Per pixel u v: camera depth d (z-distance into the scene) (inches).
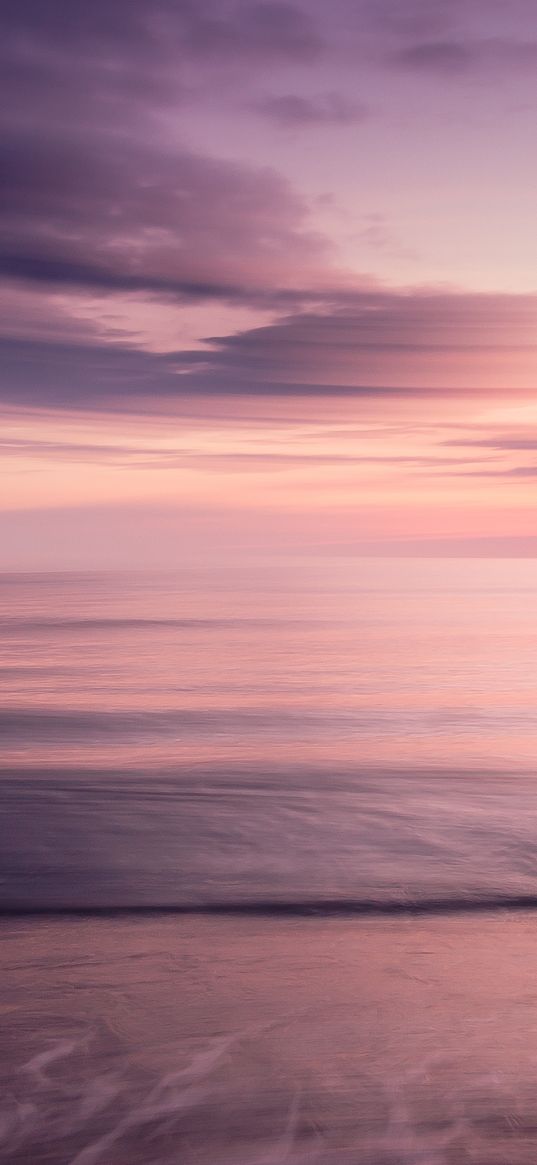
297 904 161.0
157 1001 118.3
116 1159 85.7
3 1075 99.6
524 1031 111.0
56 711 446.0
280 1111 93.2
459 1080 99.4
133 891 167.3
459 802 249.0
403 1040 108.2
